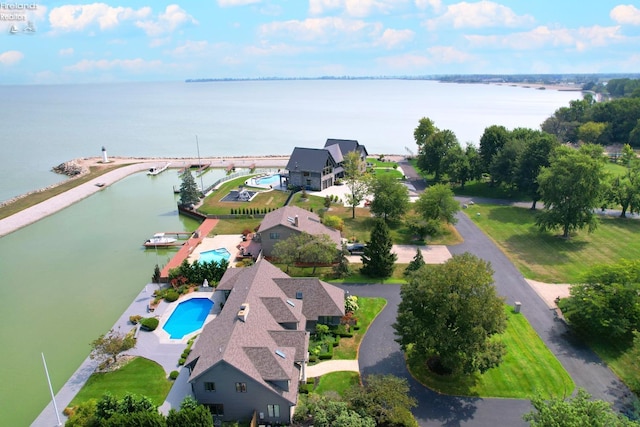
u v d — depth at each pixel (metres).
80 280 67.12
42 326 54.56
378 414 35.91
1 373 45.84
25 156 168.00
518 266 68.19
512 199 103.75
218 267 63.47
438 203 80.50
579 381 43.38
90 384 43.44
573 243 76.69
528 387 42.72
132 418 33.41
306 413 38.53
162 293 59.97
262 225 74.81
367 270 65.69
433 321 41.97
